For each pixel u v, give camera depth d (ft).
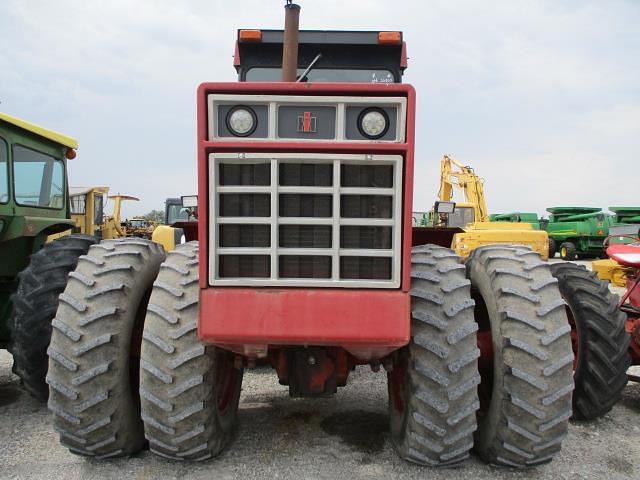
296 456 10.46
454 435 8.85
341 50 14.65
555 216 82.28
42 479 9.57
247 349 8.46
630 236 29.58
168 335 8.91
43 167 16.42
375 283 7.91
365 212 8.09
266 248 8.04
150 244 11.28
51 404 9.25
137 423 10.15
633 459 10.62
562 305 9.00
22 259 15.24
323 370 9.41
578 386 12.23
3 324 14.69
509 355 8.86
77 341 9.15
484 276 9.95
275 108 7.82
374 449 10.79
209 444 9.53
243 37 14.93
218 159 7.89
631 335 13.16
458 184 54.24
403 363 9.57
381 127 7.82
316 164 8.02
